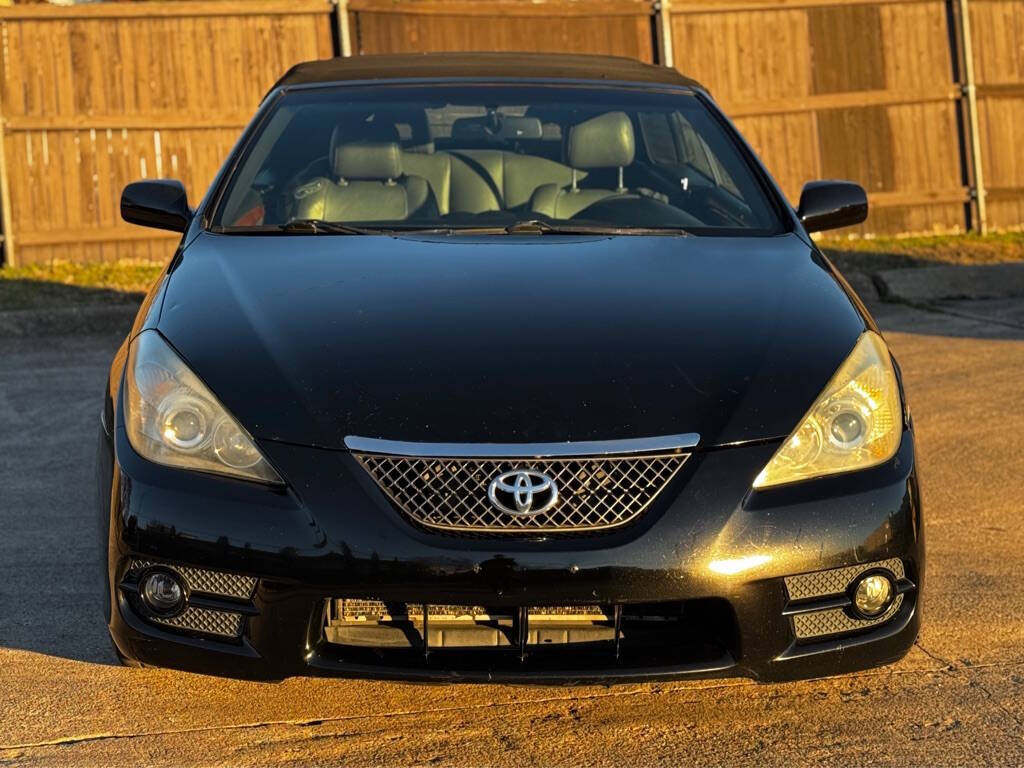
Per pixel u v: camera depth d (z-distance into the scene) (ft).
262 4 30.48
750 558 7.85
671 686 9.66
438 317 8.89
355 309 9.01
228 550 7.83
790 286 9.70
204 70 30.45
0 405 19.07
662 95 13.07
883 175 34.42
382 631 8.10
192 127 30.40
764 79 33.53
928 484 14.75
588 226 11.22
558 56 14.56
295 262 9.96
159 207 11.89
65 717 8.94
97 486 8.99
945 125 34.68
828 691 9.57
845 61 33.94
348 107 12.56
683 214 11.57
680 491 7.93
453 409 8.04
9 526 13.16
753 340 8.80
